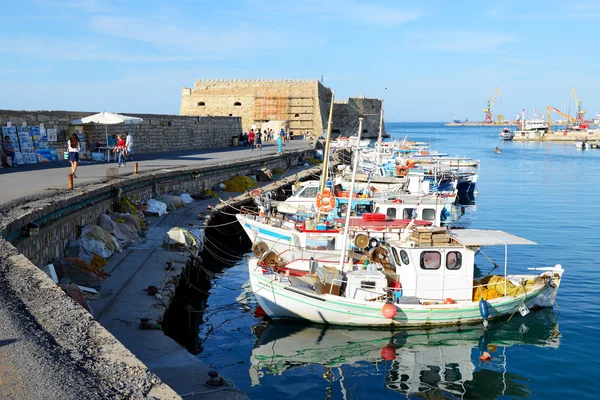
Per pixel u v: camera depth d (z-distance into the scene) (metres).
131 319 13.98
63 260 16.73
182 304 18.98
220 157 45.62
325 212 24.62
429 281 18.11
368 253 20.44
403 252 18.12
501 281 19.33
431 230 18.33
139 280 17.17
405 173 42.66
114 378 7.53
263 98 99.94
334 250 21.73
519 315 19.08
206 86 102.81
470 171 58.00
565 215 40.97
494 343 16.97
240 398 10.40
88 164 32.62
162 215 28.03
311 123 99.94
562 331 17.91
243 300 21.03
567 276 24.09
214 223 29.58
